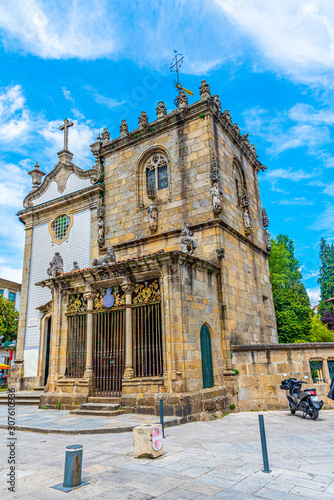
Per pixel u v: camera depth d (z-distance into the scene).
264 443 6.66
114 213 21.58
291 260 35.12
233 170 21.34
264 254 23.56
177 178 19.12
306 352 15.37
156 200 19.88
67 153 25.92
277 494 5.47
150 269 13.77
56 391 15.43
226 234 17.98
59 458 7.86
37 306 24.45
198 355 13.50
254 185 24.62
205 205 17.84
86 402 14.17
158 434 7.81
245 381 15.16
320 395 14.84
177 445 8.60
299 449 8.06
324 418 12.41
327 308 51.44
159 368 13.07
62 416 13.17
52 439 9.86
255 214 23.66
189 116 19.27
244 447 8.32
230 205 19.48
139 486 5.97
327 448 8.12
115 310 14.92
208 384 13.80
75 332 15.87
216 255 16.70
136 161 21.20
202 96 19.12
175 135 19.73
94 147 23.73
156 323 13.59
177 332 12.70
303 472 6.44
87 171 23.70
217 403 13.48
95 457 7.72
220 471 6.61
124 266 14.32
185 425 11.29
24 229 26.70
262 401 14.91
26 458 7.93
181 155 19.23
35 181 27.42
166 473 6.58
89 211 23.31
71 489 5.92
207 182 18.03
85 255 22.72
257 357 15.37
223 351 15.52
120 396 13.70
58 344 16.06
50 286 17.00
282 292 29.72
